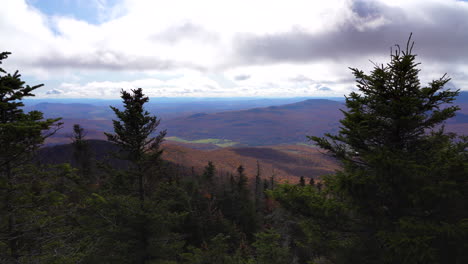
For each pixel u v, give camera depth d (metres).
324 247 7.54
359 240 7.33
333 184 7.69
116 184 13.04
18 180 8.10
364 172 7.21
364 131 7.49
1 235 7.76
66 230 9.30
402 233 5.96
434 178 6.34
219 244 17.11
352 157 8.23
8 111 7.56
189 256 15.84
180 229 24.20
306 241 8.22
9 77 6.92
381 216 6.85
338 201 7.91
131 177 13.07
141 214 11.31
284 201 8.37
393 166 6.23
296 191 8.52
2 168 7.68
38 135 7.53
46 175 8.24
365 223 7.55
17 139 7.13
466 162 5.80
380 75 7.48
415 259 5.59
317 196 8.17
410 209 6.70
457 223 5.57
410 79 7.40
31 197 7.85
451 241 5.64
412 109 6.91
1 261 7.77
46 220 8.52
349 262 7.08
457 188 5.81
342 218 7.77
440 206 6.27
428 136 7.84
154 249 12.08
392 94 7.54
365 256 6.93
